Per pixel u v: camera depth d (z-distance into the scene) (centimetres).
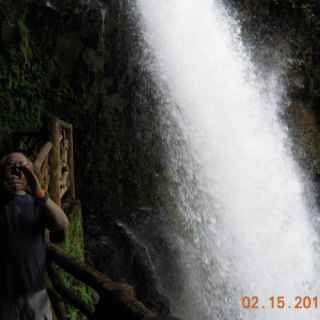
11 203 237
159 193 910
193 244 888
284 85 1322
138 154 906
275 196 1147
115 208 875
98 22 834
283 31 1307
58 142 456
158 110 923
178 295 791
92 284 239
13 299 237
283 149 1272
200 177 956
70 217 475
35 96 775
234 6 1180
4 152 497
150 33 924
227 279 901
